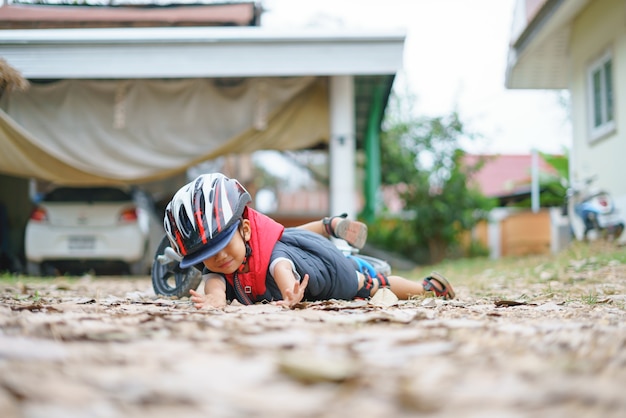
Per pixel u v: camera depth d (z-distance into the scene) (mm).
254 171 23328
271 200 22875
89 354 2047
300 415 1428
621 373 1824
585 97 11914
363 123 14992
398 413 1446
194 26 12000
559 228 14852
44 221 10727
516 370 1857
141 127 10703
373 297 4035
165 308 3594
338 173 10664
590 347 2215
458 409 1475
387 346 2199
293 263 3773
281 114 11070
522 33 12531
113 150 10641
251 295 3812
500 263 11086
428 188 17688
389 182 17953
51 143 10516
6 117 9555
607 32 10742
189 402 1524
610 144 10781
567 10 11320
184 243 3645
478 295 5352
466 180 18000
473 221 17859
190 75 10180
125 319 2885
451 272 10086
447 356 2043
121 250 10680
